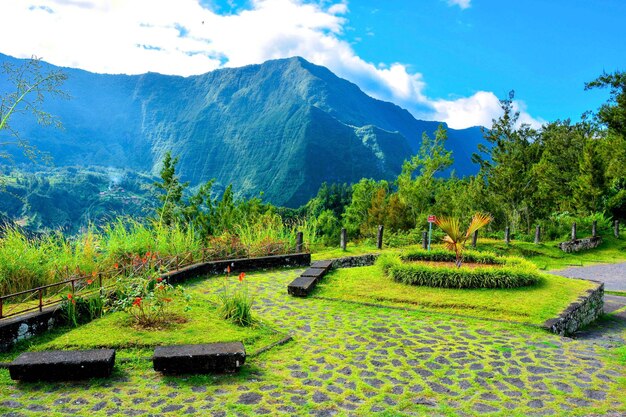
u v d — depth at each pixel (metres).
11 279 8.83
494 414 5.12
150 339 7.01
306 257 16.50
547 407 5.32
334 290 11.54
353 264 17.42
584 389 5.86
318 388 5.78
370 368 6.52
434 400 5.48
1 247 9.30
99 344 6.76
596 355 7.26
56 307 7.68
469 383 6.02
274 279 13.70
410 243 23.39
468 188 34.22
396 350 7.35
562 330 9.20
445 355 7.14
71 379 5.84
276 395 5.54
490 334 8.33
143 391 5.57
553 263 22.34
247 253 15.88
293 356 6.98
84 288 8.98
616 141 35.31
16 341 6.86
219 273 14.30
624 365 6.79
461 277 11.28
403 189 37.62
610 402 5.48
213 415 4.98
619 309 13.10
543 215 31.31
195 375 6.07
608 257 25.06
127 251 11.97
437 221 12.95
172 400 5.34
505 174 27.95
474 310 9.80
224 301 8.80
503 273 11.41
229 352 6.21
